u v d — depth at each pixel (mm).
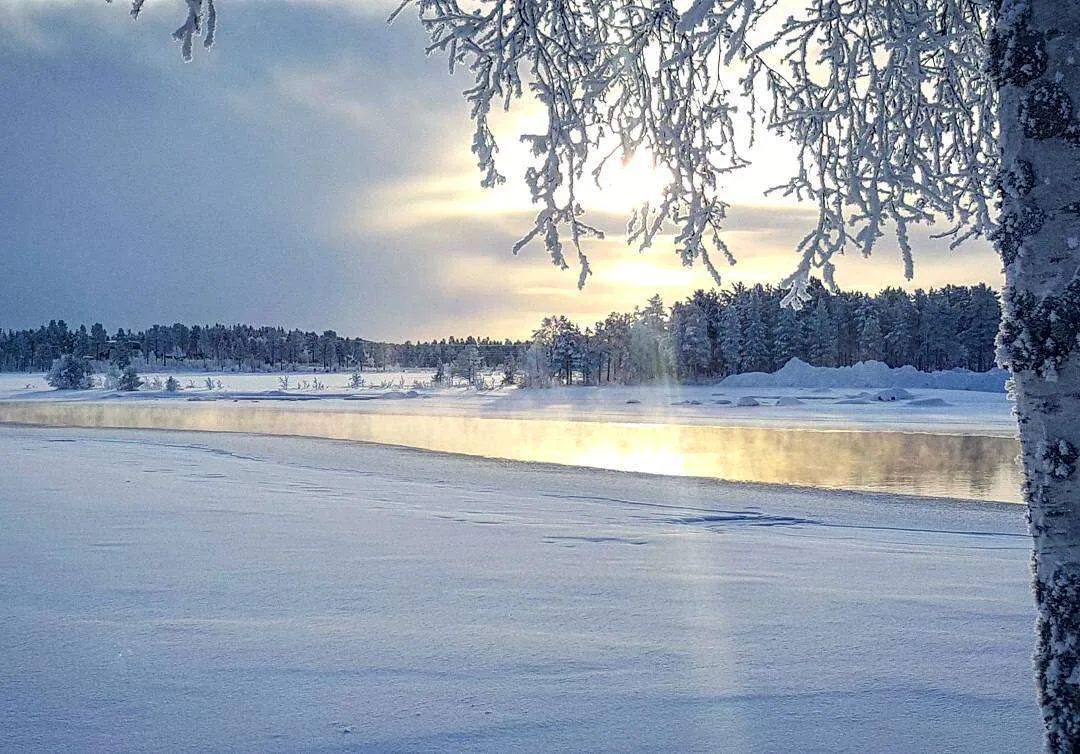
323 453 24656
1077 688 2494
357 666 4465
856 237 3861
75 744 3455
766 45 3863
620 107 4098
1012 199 2598
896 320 108125
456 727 3633
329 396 86000
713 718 3750
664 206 4090
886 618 5617
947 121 4285
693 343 111812
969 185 4168
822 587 6715
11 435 28844
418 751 3389
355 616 5516
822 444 31859
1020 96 2578
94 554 7684
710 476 20797
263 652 4699
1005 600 6273
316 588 6359
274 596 6082
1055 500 2518
